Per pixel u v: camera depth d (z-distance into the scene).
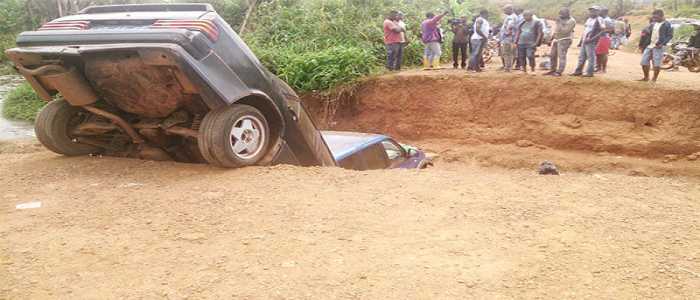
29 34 5.95
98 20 5.93
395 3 19.16
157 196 4.97
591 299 3.12
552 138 12.67
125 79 5.81
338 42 16.80
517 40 13.75
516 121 13.17
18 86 18.70
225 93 5.61
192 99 5.96
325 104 14.76
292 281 3.36
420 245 3.87
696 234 4.02
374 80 14.59
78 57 5.70
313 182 5.36
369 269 3.51
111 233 4.15
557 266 3.53
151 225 4.29
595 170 11.73
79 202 4.88
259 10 19.69
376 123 14.46
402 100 14.24
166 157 6.80
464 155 12.99
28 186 5.43
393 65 15.33
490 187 5.22
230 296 3.19
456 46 14.98
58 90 6.00
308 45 16.83
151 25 5.71
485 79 13.63
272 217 4.43
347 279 3.38
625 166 11.56
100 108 6.36
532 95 13.11
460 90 13.77
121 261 3.67
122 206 4.73
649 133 11.97
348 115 14.85
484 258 3.65
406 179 5.50
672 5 35.25
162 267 3.57
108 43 5.55
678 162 11.49
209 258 3.69
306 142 7.00
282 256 3.71
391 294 3.20
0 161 6.67
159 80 5.70
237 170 5.80
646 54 12.61
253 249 3.83
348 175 5.63
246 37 17.88
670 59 16.66
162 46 5.25
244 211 4.56
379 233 4.10
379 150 8.30
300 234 4.08
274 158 6.41
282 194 4.98
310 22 17.84
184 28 5.56
